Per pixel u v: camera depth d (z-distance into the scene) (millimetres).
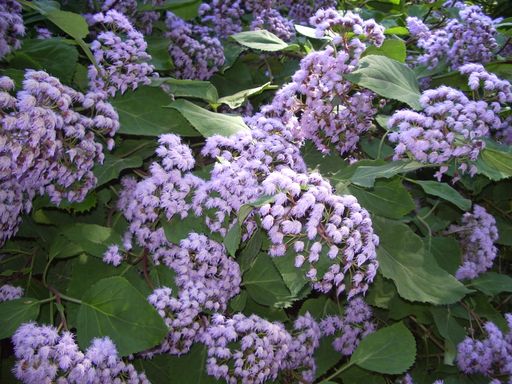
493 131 588
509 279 521
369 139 545
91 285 395
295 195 362
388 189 442
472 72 466
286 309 505
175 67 600
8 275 421
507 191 605
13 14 461
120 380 339
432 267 421
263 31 631
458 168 466
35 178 367
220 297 401
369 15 833
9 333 338
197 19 781
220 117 457
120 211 452
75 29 448
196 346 413
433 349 525
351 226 361
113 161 427
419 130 416
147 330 342
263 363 385
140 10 611
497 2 1026
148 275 408
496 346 465
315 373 459
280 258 377
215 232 397
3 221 383
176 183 395
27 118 334
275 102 490
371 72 454
